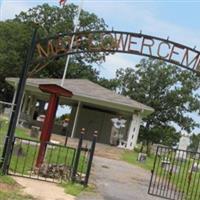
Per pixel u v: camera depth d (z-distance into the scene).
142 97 65.50
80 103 38.03
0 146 14.20
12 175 13.57
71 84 38.38
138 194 14.96
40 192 12.11
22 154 17.30
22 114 37.44
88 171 14.23
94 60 63.69
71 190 12.95
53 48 13.95
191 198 15.78
